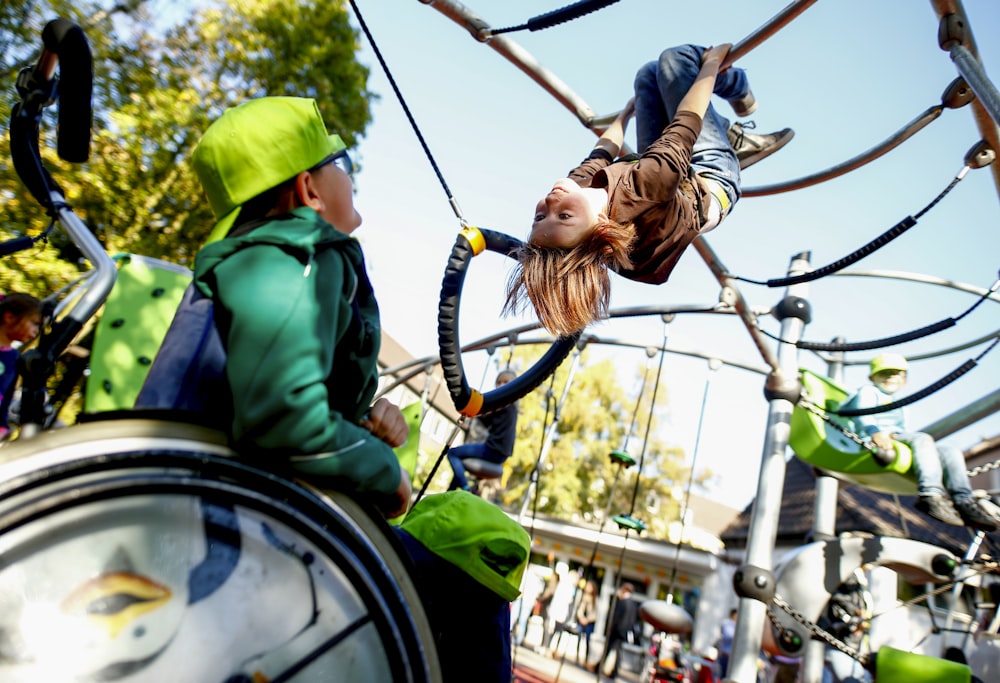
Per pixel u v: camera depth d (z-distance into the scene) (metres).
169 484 1.01
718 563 21.14
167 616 1.00
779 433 5.54
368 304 1.52
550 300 1.96
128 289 1.65
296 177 1.44
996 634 6.42
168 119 9.12
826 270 3.26
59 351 1.45
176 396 1.20
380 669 1.14
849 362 7.44
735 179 2.75
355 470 1.21
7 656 0.92
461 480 5.14
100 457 0.99
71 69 1.53
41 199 1.61
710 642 20.66
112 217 8.97
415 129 2.01
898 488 6.15
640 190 2.07
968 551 6.11
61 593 0.96
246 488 1.06
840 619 6.07
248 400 1.10
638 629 13.12
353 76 10.71
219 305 1.24
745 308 4.82
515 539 1.73
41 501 0.94
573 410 27.30
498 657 1.70
